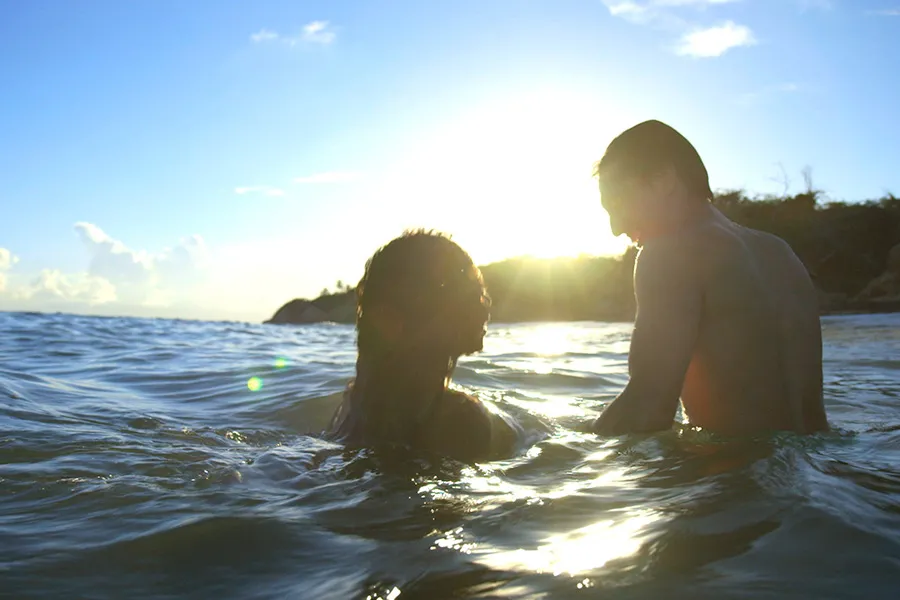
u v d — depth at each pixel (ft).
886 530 4.46
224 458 7.23
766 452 6.70
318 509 5.36
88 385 14.24
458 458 7.22
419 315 7.14
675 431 8.04
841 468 6.09
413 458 7.04
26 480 6.31
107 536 4.85
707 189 8.64
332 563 4.30
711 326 7.98
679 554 4.20
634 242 8.86
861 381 13.96
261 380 14.43
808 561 4.02
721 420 8.00
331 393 11.84
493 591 3.80
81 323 44.34
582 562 4.14
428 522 5.01
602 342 32.27
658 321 8.01
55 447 7.73
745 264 7.97
